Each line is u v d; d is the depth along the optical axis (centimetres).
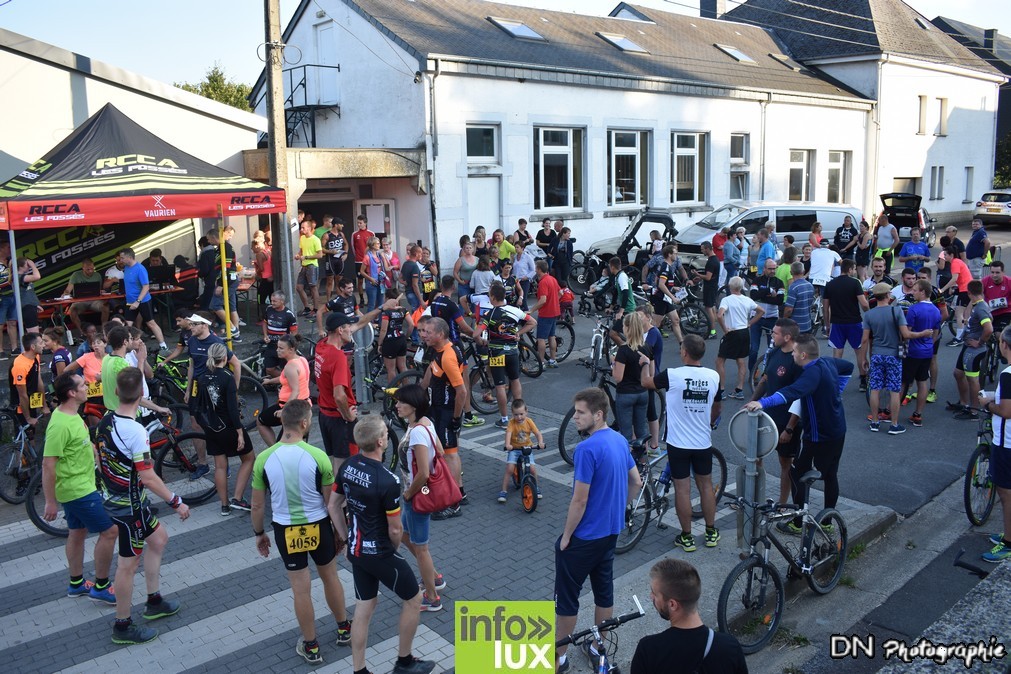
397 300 1055
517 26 2234
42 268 1430
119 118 1230
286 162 1404
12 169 1438
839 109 2975
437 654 528
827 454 648
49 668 522
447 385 750
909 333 936
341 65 2009
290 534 504
